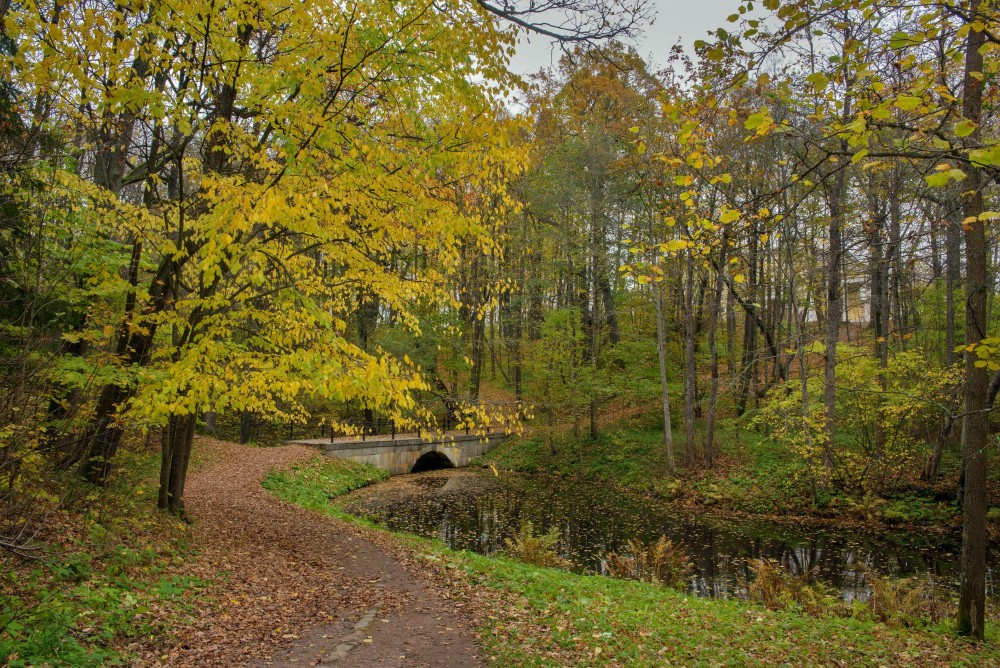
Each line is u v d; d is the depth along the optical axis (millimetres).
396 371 6094
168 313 6770
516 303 26484
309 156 5578
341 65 5363
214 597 6414
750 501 18375
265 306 9117
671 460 21594
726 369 27891
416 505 18812
